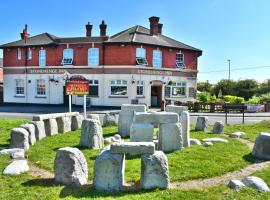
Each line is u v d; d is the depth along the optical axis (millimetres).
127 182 6828
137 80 31391
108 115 16625
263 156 9078
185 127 10641
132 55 31188
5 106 32812
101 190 6270
